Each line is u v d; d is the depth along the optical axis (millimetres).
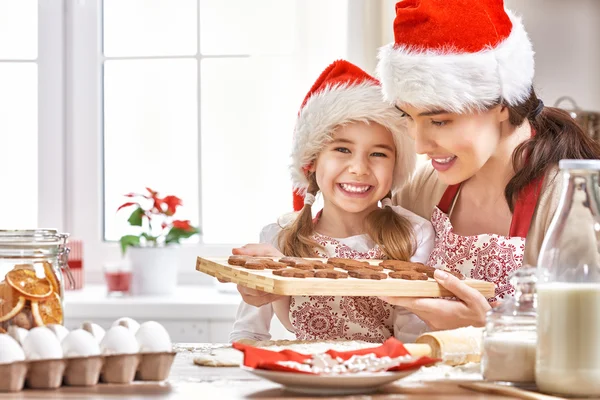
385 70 1825
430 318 1622
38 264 1396
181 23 3340
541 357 1180
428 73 1732
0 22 3371
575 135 1911
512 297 1297
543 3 3059
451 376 1342
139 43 3357
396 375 1192
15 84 3377
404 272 1672
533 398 1149
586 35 3059
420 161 2875
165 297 2961
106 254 3355
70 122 3365
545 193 1859
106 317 2832
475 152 1788
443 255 1939
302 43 3146
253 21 3307
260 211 3324
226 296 2986
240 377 1326
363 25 2973
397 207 2107
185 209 3354
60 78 3354
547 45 3059
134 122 3367
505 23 1816
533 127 1943
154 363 1271
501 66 1767
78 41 3355
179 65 3340
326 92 1996
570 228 1180
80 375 1228
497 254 1871
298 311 2016
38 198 3367
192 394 1187
